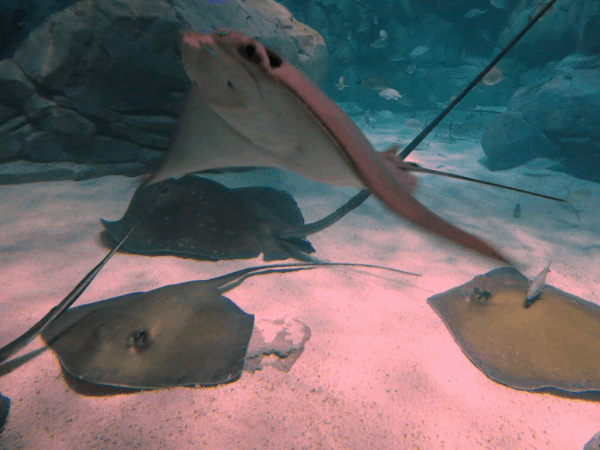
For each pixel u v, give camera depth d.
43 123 2.24
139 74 2.21
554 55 5.87
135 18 2.07
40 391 0.95
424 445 0.90
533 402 1.03
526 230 2.10
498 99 6.59
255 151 0.82
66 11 2.10
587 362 1.07
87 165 2.38
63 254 1.57
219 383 0.97
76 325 1.09
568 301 1.30
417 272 1.62
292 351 1.12
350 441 0.90
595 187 2.91
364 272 1.59
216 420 0.92
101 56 2.14
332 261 1.67
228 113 0.70
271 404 0.97
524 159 3.39
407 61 6.77
